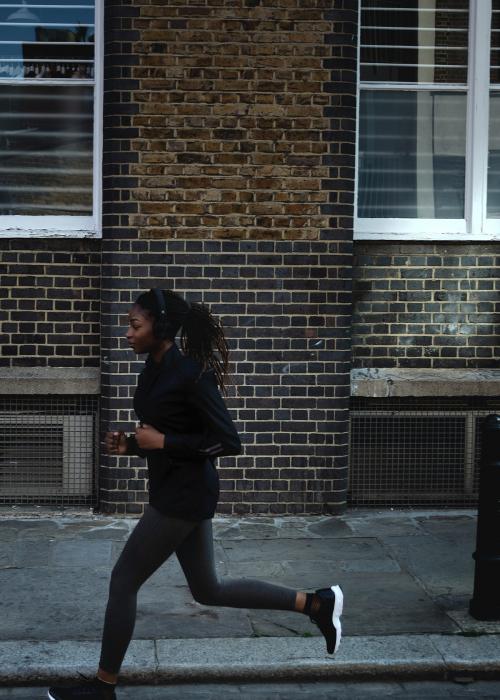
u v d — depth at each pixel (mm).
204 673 4434
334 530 6605
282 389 6855
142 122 6656
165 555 3922
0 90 7012
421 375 7066
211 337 3986
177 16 6613
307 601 4113
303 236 6785
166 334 3883
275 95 6703
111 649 3910
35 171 7047
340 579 5641
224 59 6660
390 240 7059
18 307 6883
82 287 6898
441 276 7137
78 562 5852
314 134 6734
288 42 6684
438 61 7242
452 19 7219
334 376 6871
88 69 7000
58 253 6867
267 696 4336
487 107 7242
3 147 7035
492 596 4988
